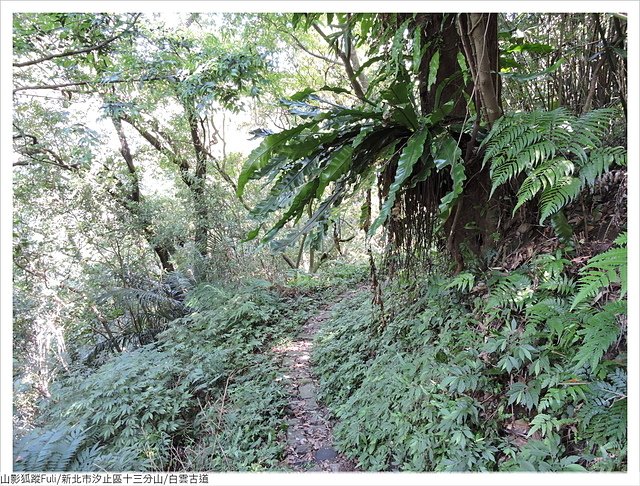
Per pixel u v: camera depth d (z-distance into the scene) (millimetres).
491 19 1673
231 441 2166
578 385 1144
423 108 2047
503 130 1424
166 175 5477
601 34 1531
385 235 2266
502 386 1413
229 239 4926
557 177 1208
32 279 4203
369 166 1775
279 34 5141
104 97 4332
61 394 2621
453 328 1789
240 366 3072
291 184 1896
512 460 1177
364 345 2570
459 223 1931
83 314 4363
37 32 3510
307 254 6977
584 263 1384
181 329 3562
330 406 2342
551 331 1267
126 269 4762
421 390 1599
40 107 4301
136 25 3883
